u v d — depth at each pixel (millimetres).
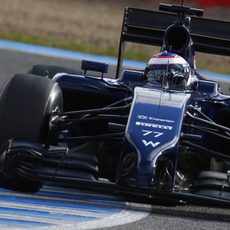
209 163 29000
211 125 25719
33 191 25078
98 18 92562
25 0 97875
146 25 34938
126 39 35000
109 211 23812
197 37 34438
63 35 78562
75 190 26406
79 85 29609
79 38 78125
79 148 29500
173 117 24750
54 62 61406
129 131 24109
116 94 29547
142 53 74188
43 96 25703
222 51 34312
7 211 22625
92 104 30281
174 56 28719
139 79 29844
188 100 26422
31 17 86625
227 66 72000
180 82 28094
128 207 24625
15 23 81562
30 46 68438
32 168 24031
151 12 35000
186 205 26062
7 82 26359
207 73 68000
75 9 96312
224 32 34344
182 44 30328
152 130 24125
